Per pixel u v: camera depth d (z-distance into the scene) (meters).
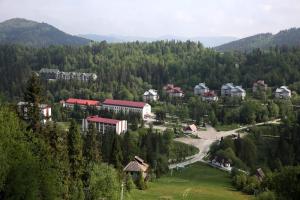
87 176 74.56
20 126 60.97
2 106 63.22
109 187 74.31
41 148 59.56
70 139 70.56
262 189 110.94
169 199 105.06
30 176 51.59
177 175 145.62
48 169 57.22
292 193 62.50
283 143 166.25
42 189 54.12
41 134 62.72
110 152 116.94
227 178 143.75
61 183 62.06
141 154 144.75
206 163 164.62
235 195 116.00
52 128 66.38
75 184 68.06
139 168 127.50
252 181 123.19
